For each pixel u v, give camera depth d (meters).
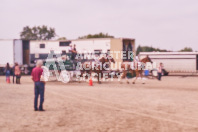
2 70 47.66
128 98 18.58
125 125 11.11
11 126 10.72
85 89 24.03
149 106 15.57
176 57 46.34
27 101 17.09
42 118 12.24
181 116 12.94
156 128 10.69
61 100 17.67
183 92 21.97
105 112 13.79
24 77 41.06
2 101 16.94
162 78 40.75
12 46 44.12
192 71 45.94
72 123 11.36
